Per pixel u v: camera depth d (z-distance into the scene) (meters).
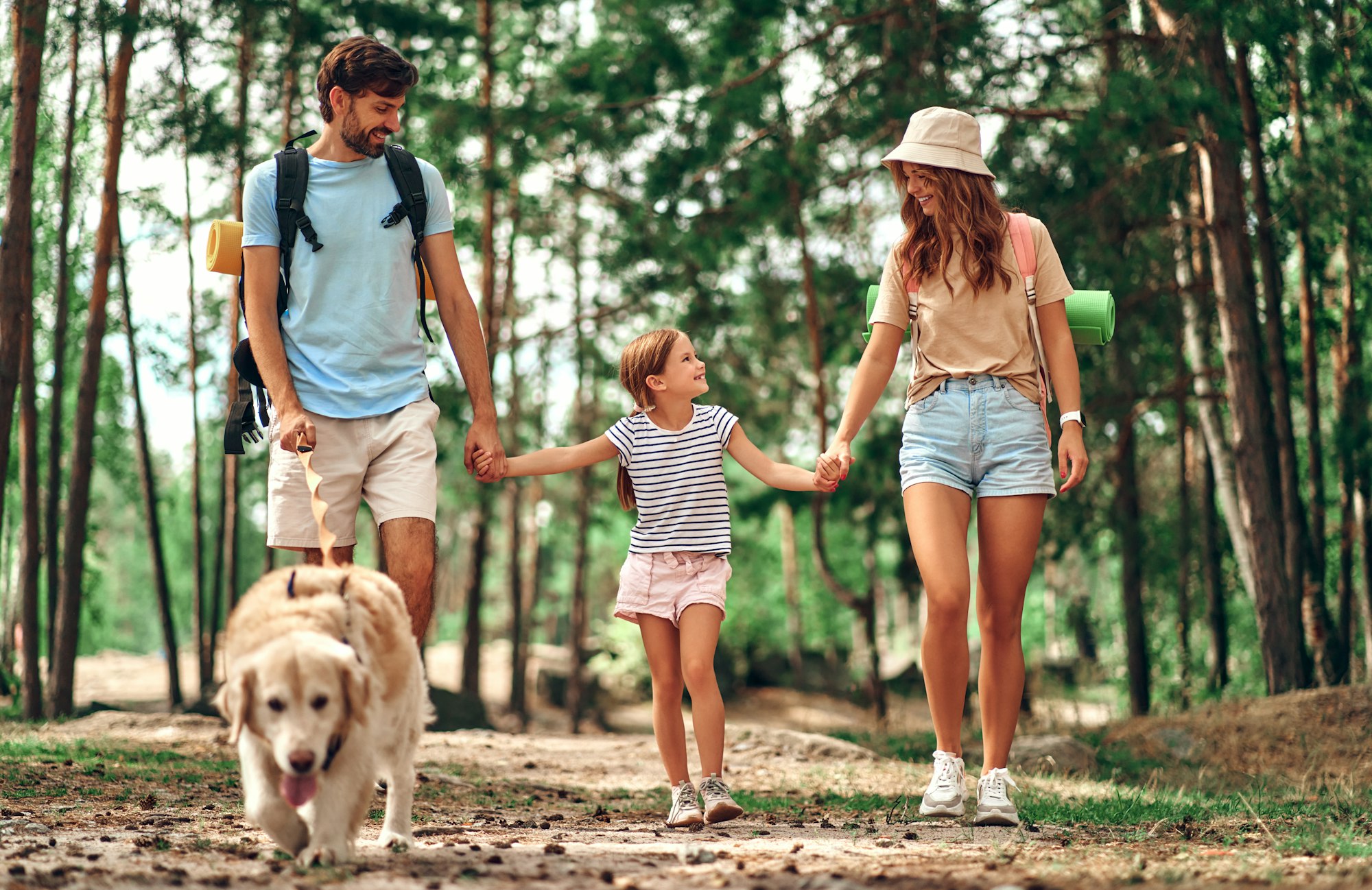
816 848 3.88
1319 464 13.46
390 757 3.52
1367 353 14.79
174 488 35.84
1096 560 20.03
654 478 4.85
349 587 3.34
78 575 12.89
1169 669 17.94
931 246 4.76
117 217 12.99
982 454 4.69
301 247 4.45
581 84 15.21
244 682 2.94
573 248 20.62
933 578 4.64
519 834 4.26
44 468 17.73
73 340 17.36
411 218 4.58
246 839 3.89
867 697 28.72
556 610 40.94
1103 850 3.81
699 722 4.72
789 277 17.95
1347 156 11.75
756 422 20.75
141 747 8.03
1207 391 14.33
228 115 14.73
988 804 4.58
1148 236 14.59
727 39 14.36
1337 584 16.77
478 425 4.73
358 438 4.45
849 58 14.69
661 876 3.11
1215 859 3.57
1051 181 14.02
